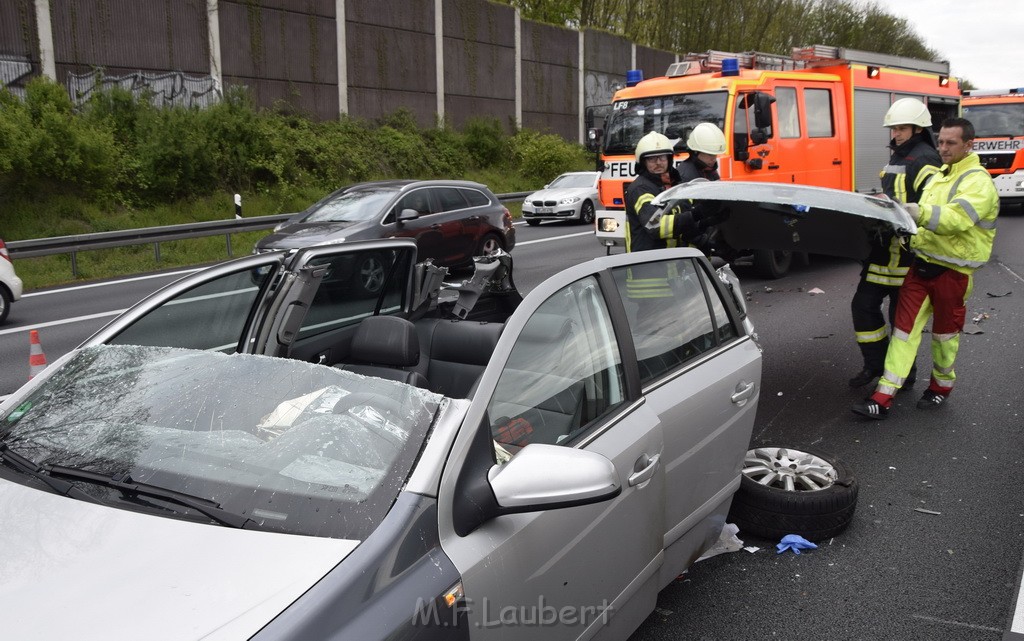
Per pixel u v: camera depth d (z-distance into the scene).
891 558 3.89
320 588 1.74
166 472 2.16
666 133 10.72
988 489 4.64
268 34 23.59
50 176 16.45
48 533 1.96
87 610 1.69
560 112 35.97
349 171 23.39
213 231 15.43
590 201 21.02
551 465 2.09
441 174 27.36
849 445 5.36
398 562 1.85
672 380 3.21
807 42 47.34
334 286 3.89
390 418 2.22
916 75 14.24
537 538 2.23
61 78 18.62
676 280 3.54
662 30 43.09
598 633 2.60
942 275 5.60
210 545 1.88
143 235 14.41
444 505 2.01
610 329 2.95
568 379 2.66
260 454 2.19
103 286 12.84
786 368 7.20
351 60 26.33
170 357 2.65
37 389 2.62
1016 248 14.15
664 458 2.98
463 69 30.84
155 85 20.61
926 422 5.75
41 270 13.95
